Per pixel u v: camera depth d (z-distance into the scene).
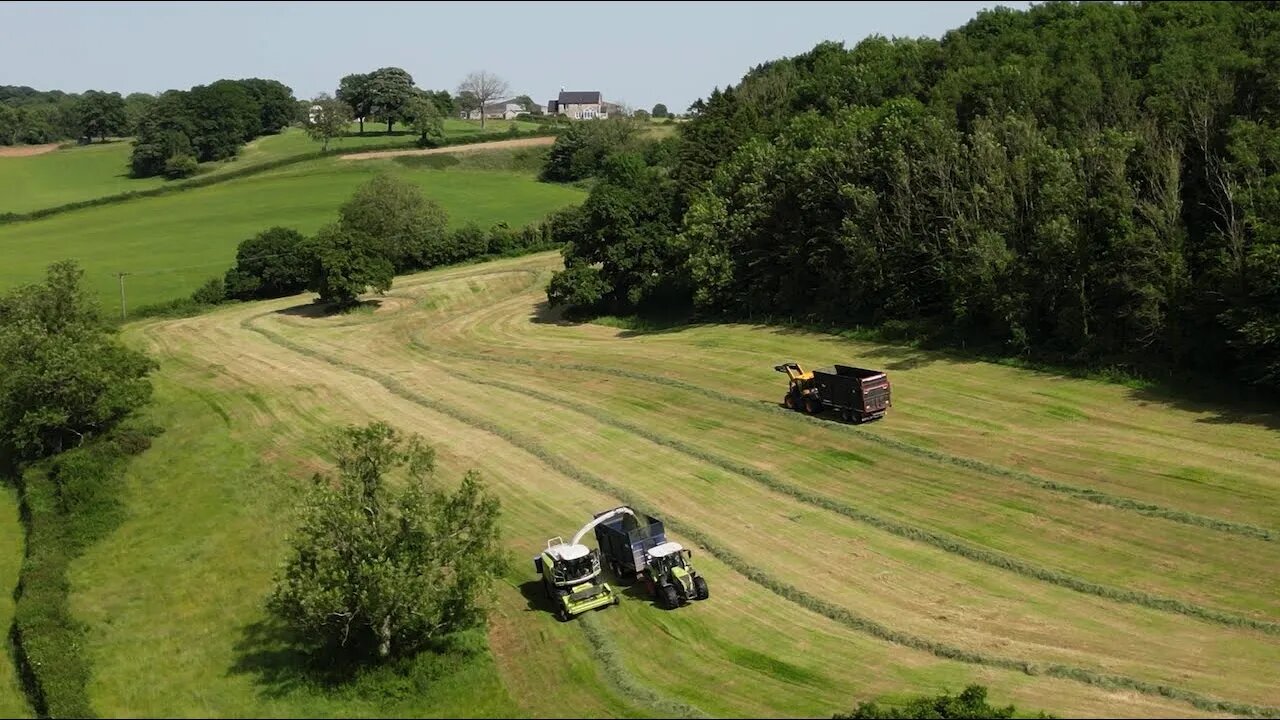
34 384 44.94
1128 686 24.00
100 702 25.84
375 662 26.66
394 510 27.44
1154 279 45.06
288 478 41.50
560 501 38.38
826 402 45.78
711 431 45.53
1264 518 32.72
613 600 29.45
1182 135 49.22
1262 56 50.47
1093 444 39.88
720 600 29.84
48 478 43.38
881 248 58.53
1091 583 29.61
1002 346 52.53
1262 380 40.78
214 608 30.92
